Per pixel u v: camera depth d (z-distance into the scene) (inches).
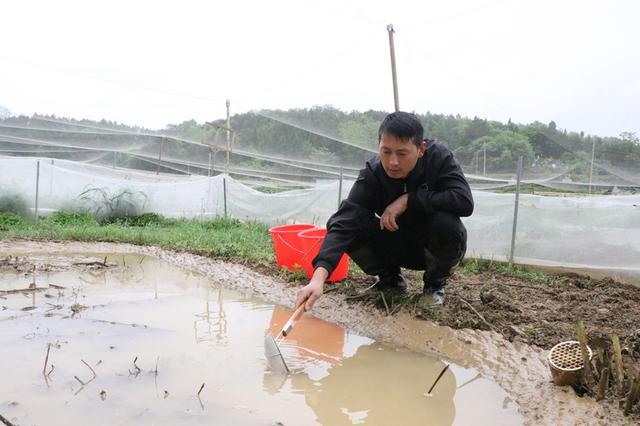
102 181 475.8
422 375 124.7
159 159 580.7
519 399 110.6
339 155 377.7
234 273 228.1
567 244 235.8
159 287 209.8
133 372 122.1
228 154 483.8
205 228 384.5
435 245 151.7
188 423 99.1
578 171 289.6
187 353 135.0
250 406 107.0
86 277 225.1
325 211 374.0
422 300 162.2
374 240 160.7
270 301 189.6
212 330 154.5
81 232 331.0
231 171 585.3
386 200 151.3
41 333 147.4
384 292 171.0
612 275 222.5
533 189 381.1
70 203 468.8
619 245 224.2
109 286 209.5
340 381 120.6
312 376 123.1
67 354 132.3
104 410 103.4
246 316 169.6
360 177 152.0
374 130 319.0
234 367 126.5
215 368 125.6
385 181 147.6
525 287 201.6
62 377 118.2
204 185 477.4
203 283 218.4
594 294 190.9
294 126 351.3
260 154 429.4
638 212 221.1
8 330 148.9
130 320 162.9
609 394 105.8
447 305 162.7
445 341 141.2
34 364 125.2
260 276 219.5
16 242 306.3
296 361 132.2
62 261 257.3
